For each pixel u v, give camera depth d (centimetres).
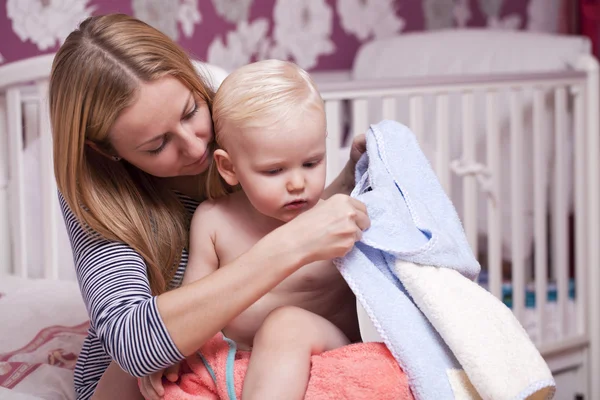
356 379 89
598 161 218
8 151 181
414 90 193
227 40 252
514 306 214
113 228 101
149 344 89
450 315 90
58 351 138
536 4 304
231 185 110
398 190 105
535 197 214
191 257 107
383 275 96
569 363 224
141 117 96
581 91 217
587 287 223
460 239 107
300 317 95
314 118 94
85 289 100
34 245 181
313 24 274
